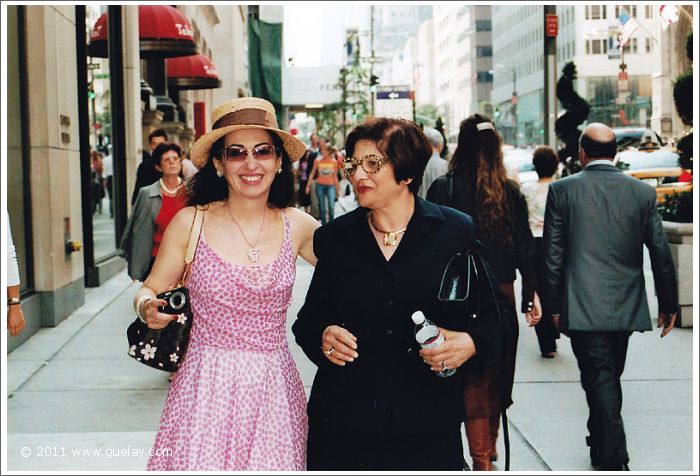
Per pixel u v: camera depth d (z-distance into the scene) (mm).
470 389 4145
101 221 13031
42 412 6098
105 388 6727
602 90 92875
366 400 2984
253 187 3244
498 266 4980
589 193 4840
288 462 3131
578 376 7082
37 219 9023
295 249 3385
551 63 18266
